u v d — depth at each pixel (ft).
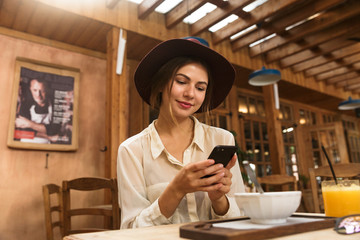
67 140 12.18
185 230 1.78
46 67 12.27
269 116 17.12
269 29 13.66
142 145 3.33
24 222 10.85
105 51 13.89
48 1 10.12
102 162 13.06
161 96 3.45
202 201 3.20
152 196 3.11
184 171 2.39
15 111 11.27
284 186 16.87
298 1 11.05
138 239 1.79
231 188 3.34
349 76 19.89
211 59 3.27
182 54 3.22
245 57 15.81
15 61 11.73
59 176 11.92
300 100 22.08
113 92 11.05
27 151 11.46
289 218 2.40
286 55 15.88
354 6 12.37
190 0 11.73
